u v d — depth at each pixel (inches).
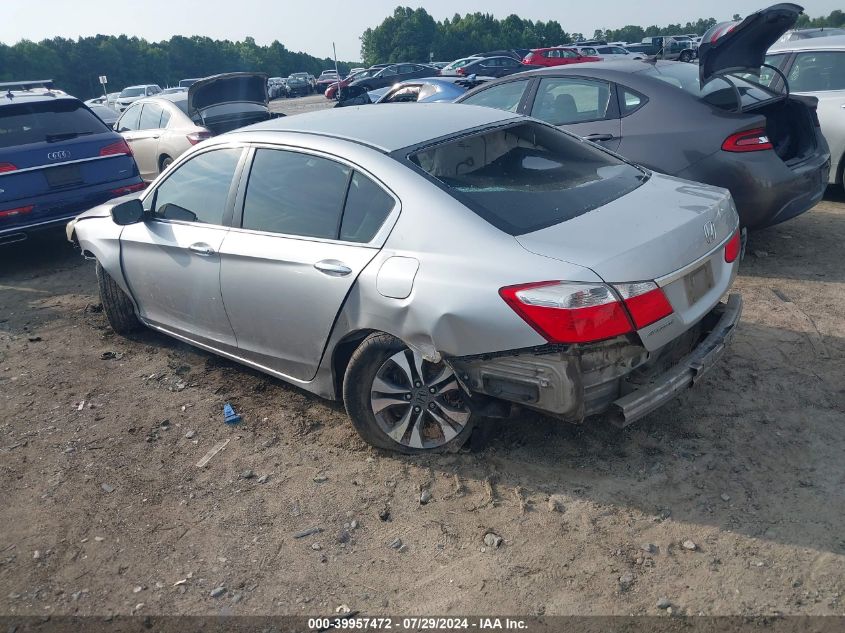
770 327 182.5
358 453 141.7
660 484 125.2
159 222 175.5
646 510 119.1
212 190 162.6
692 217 123.2
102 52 3592.5
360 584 109.3
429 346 120.0
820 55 287.0
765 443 134.3
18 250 326.3
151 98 434.0
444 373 127.7
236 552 118.0
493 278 112.3
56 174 280.2
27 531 127.0
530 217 120.9
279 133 152.5
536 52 1095.0
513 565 109.8
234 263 151.8
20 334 219.6
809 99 227.8
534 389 112.7
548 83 249.0
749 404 147.6
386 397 133.6
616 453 134.6
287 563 114.7
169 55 4121.6
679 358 127.0
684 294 119.3
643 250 111.7
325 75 2085.4
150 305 186.5
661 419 144.3
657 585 103.8
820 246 242.2
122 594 110.9
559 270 108.5
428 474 132.9
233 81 402.3
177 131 397.1
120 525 126.7
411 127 143.4
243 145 157.8
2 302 252.2
